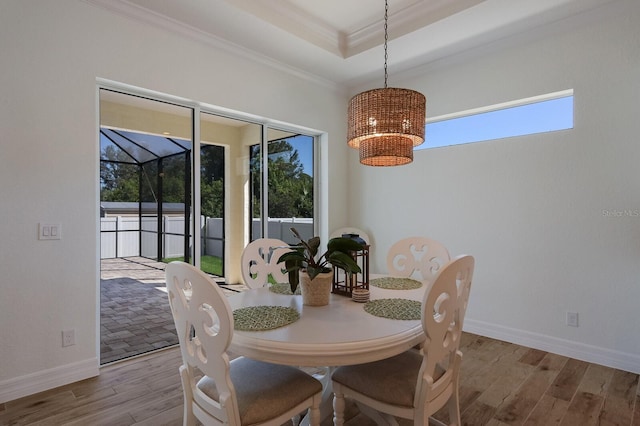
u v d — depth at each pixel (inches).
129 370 99.6
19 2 85.5
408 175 153.0
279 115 143.9
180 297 53.4
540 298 117.0
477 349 116.5
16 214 85.5
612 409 80.9
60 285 91.9
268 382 57.4
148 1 100.2
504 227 125.1
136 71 104.6
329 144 167.3
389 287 84.0
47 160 89.7
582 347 108.4
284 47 128.0
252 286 95.9
